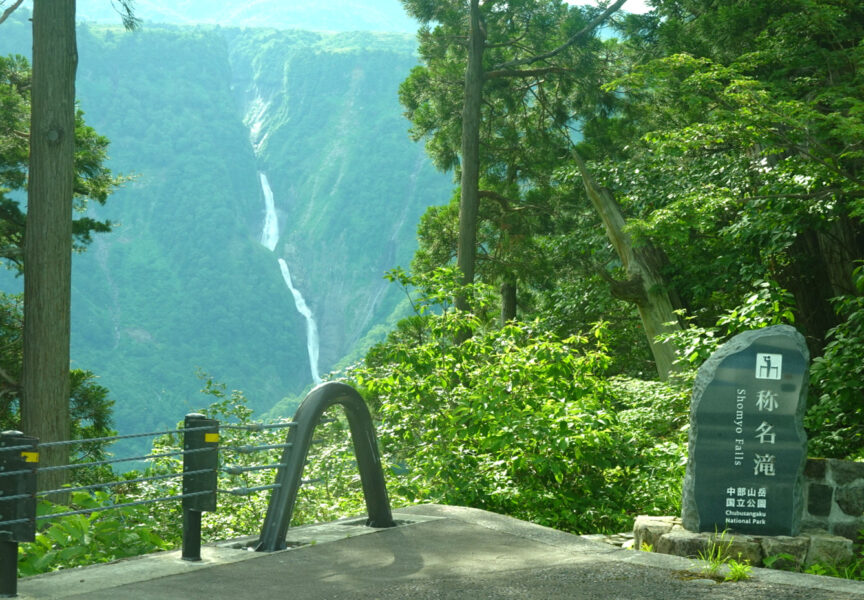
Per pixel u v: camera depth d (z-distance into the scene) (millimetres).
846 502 6199
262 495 9492
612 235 18672
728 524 5879
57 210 15461
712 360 6016
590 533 8289
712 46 17609
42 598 4125
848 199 14383
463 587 4508
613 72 27906
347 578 4664
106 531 6285
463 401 9203
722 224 17531
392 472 9258
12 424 19922
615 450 8719
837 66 15078
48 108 15406
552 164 31359
